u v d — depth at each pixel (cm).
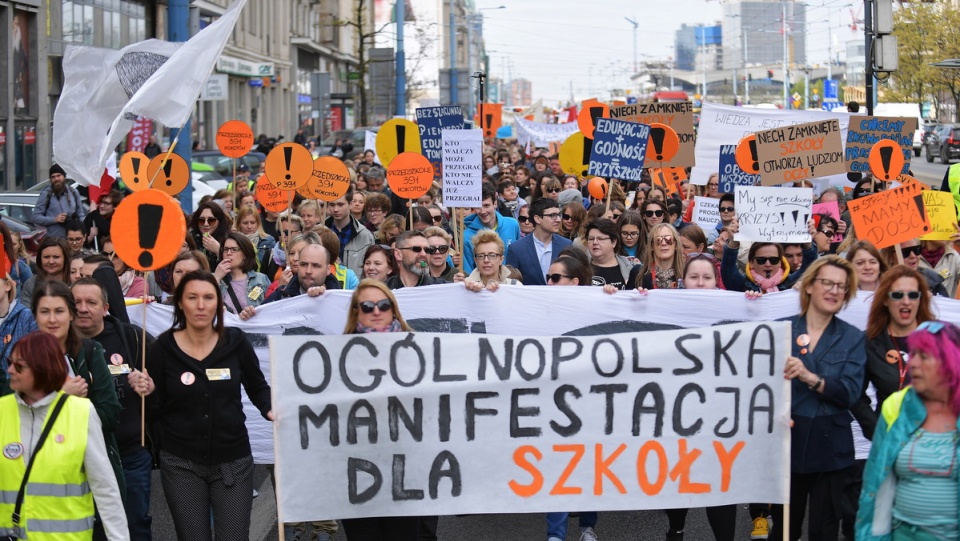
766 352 610
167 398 591
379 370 601
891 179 1123
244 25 5084
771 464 612
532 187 1862
